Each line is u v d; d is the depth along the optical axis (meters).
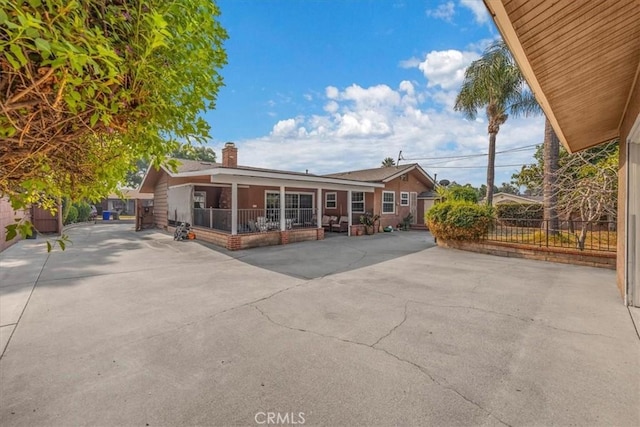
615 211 7.29
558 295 4.84
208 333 3.45
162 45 1.21
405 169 17.31
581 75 3.47
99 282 5.62
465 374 2.61
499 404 2.21
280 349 3.06
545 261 7.71
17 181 1.38
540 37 2.64
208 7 1.47
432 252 9.17
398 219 17.48
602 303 4.43
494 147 13.40
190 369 2.70
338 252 9.12
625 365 2.73
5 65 0.99
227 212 10.52
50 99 1.12
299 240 11.49
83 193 1.80
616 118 5.09
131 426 2.01
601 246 7.79
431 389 2.40
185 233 11.90
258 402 2.25
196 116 1.66
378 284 5.53
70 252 8.82
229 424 2.04
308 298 4.70
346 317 3.92
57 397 2.30
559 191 8.63
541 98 4.07
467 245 9.34
